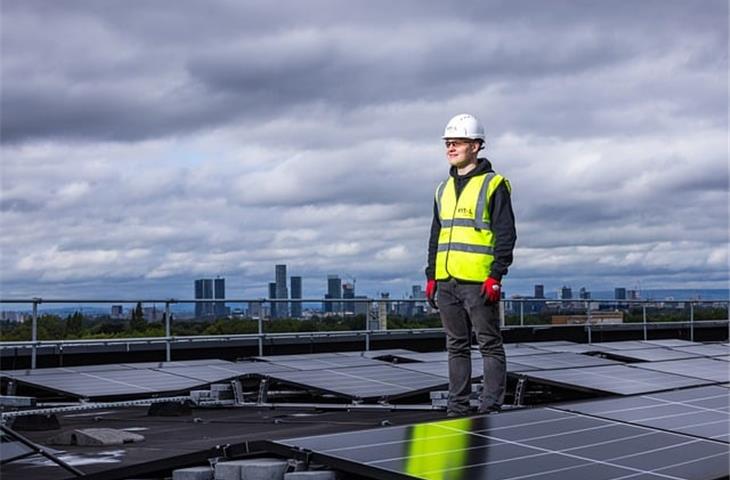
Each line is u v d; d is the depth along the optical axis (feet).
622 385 34.09
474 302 28.60
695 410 25.26
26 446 20.71
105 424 32.40
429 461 18.24
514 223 28.73
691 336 83.30
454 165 29.27
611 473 18.25
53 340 48.24
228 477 18.31
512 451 19.38
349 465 17.87
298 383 35.65
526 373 34.81
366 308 62.44
